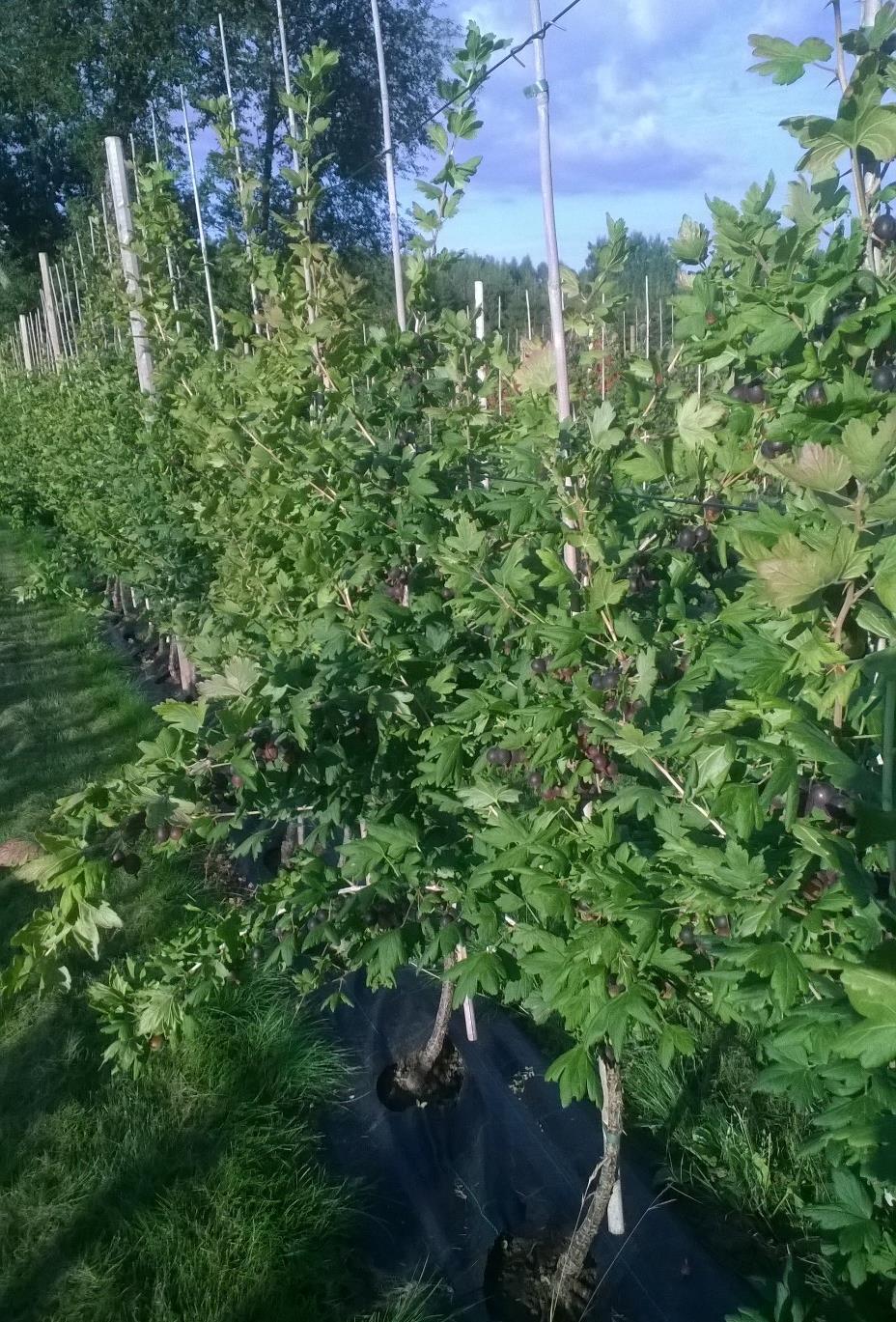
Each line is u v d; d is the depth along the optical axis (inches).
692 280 77.4
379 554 113.2
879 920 57.1
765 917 59.4
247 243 184.7
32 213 1021.2
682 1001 91.4
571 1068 71.4
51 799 223.9
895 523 54.6
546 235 78.3
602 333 103.3
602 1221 102.4
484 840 84.6
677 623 83.6
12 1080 132.7
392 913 97.3
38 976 81.0
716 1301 100.8
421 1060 136.3
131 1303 100.2
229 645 113.3
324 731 86.5
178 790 78.9
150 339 232.1
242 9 513.0
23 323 659.4
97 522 307.9
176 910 171.0
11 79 756.6
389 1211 115.5
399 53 550.6
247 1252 104.9
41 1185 115.0
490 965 82.7
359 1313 101.2
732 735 62.5
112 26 640.4
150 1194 113.0
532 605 88.9
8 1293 102.6
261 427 141.7
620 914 69.0
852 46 56.9
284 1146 119.8
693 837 72.8
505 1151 122.0
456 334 123.1
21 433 500.7
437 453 113.3
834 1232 78.7
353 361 137.6
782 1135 117.3
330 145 545.6
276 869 185.2
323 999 149.9
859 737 60.7
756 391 74.6
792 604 53.2
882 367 57.2
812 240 62.6
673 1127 121.9
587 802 84.4
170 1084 128.9
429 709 99.6
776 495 93.3
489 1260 108.6
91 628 378.0
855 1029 45.5
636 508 92.7
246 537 152.1
